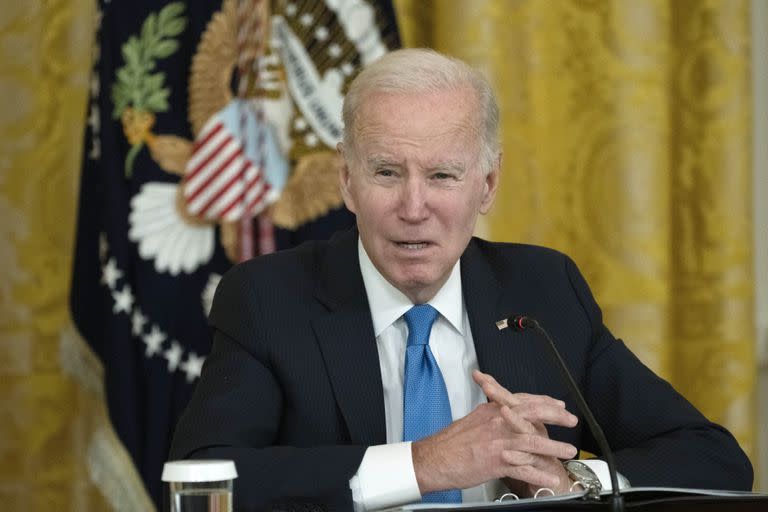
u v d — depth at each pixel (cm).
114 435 1280
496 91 1482
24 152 1466
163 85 1298
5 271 1459
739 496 594
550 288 862
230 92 1316
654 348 1502
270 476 712
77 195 1470
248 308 820
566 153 1529
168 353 1274
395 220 754
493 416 711
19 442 1450
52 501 1452
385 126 749
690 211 1524
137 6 1305
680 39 1533
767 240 1580
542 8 1523
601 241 1516
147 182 1284
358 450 716
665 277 1512
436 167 748
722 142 1508
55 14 1477
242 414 774
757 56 1580
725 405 1495
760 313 1572
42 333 1461
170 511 545
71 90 1477
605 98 1520
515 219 1505
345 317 813
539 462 707
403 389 806
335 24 1344
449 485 696
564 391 825
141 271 1277
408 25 1499
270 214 1312
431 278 768
